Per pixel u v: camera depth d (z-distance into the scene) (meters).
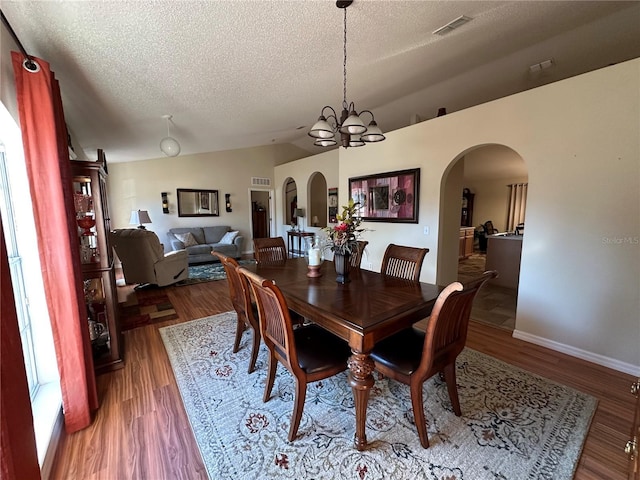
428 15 2.17
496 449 1.51
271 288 1.42
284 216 8.21
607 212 2.25
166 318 3.39
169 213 6.91
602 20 2.54
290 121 4.94
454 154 3.27
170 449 1.53
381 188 4.11
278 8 1.83
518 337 2.82
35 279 1.83
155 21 1.74
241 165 7.79
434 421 1.72
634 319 2.19
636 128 2.09
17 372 0.98
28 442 1.01
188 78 2.58
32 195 1.47
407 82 3.59
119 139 4.31
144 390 2.04
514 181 8.16
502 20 2.40
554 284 2.56
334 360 1.65
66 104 2.71
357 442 1.52
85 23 1.62
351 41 2.38
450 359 1.65
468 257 7.46
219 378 2.18
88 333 1.80
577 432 1.62
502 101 2.82
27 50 1.74
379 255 4.26
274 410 1.83
